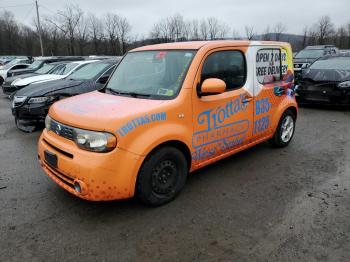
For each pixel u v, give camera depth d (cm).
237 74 444
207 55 398
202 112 391
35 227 334
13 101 733
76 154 325
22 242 309
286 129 576
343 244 304
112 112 335
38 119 701
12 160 533
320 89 910
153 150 350
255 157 534
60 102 407
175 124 364
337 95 887
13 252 295
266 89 493
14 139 667
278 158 530
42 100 696
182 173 385
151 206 369
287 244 304
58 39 4038
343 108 962
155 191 365
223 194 404
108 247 302
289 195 401
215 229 329
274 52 511
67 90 728
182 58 398
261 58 483
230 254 291
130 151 326
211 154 420
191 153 389
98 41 3922
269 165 500
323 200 388
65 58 1675
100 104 366
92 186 316
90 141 320
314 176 459
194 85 380
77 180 321
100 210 366
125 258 287
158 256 289
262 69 488
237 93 438
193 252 294
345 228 330
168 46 432
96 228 332
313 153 555
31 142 642
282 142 571
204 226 334
